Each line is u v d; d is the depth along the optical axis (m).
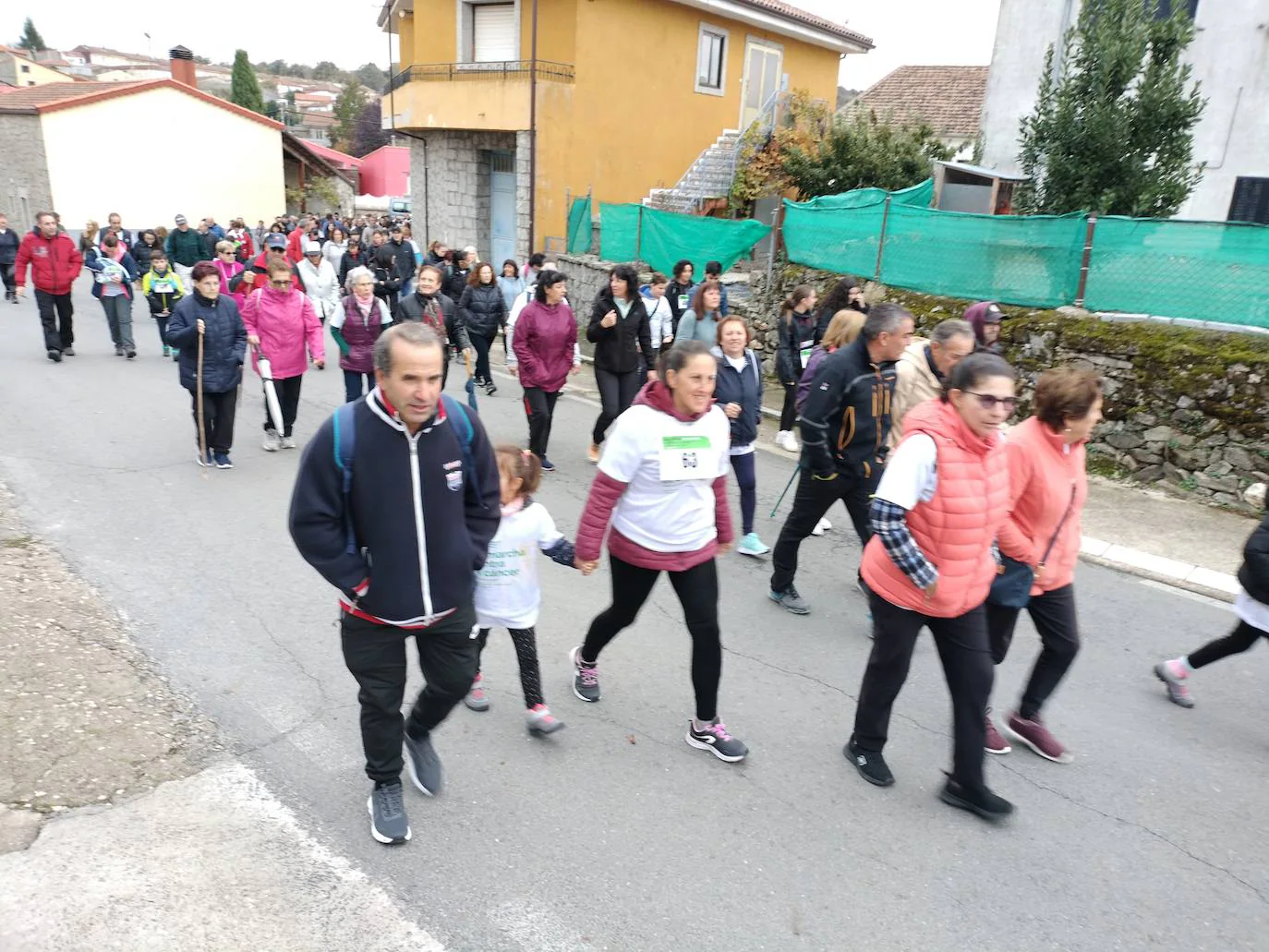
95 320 14.88
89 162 27.19
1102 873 3.20
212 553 5.57
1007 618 3.77
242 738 3.71
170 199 29.23
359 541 2.81
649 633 4.88
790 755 3.83
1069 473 3.61
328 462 2.64
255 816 3.24
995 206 14.05
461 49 18.45
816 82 23.41
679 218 13.16
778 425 9.60
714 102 20.28
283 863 3.03
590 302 15.00
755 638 4.91
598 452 7.96
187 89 28.72
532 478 3.61
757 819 3.40
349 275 7.79
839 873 3.13
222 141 30.08
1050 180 10.78
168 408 9.07
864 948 2.81
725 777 3.66
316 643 4.52
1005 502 3.26
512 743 3.81
